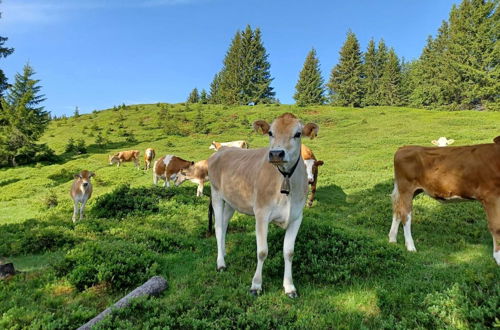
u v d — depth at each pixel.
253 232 7.95
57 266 5.54
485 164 5.84
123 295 4.89
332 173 17.20
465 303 3.52
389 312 4.05
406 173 6.79
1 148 29.53
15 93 37.62
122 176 20.42
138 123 49.28
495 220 5.72
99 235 7.63
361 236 6.26
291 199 4.50
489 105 47.69
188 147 32.94
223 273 5.34
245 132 40.44
